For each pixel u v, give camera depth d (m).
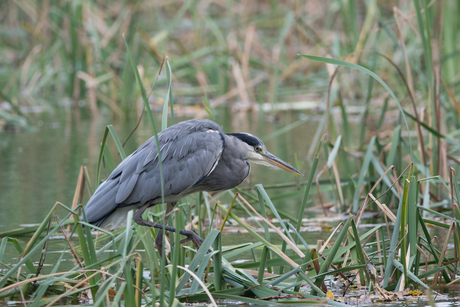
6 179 13.72
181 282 6.71
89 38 23.89
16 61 27.78
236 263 7.91
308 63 25.05
